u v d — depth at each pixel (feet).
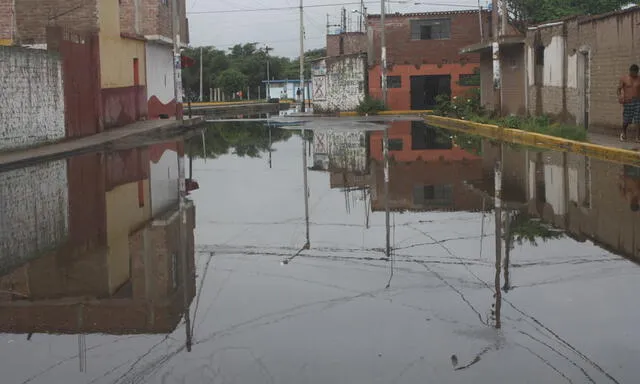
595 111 67.77
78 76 77.51
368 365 14.03
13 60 60.85
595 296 18.42
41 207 34.71
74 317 17.65
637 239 25.23
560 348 14.76
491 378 13.32
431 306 17.84
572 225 28.14
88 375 13.84
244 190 41.01
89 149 67.82
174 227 29.50
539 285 19.60
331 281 20.54
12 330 16.69
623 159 50.01
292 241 26.32
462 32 141.69
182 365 14.26
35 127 65.21
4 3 86.69
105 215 32.48
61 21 85.66
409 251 24.23
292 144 75.36
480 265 22.04
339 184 43.37
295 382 13.29
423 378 13.35
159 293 19.66
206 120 133.80
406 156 59.82
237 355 14.74
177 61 99.66
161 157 61.11
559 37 76.95
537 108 86.12
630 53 59.67
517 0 117.29
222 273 21.77
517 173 45.34
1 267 23.15
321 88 161.79
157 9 115.24
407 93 144.46
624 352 14.47
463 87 142.31
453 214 31.55
